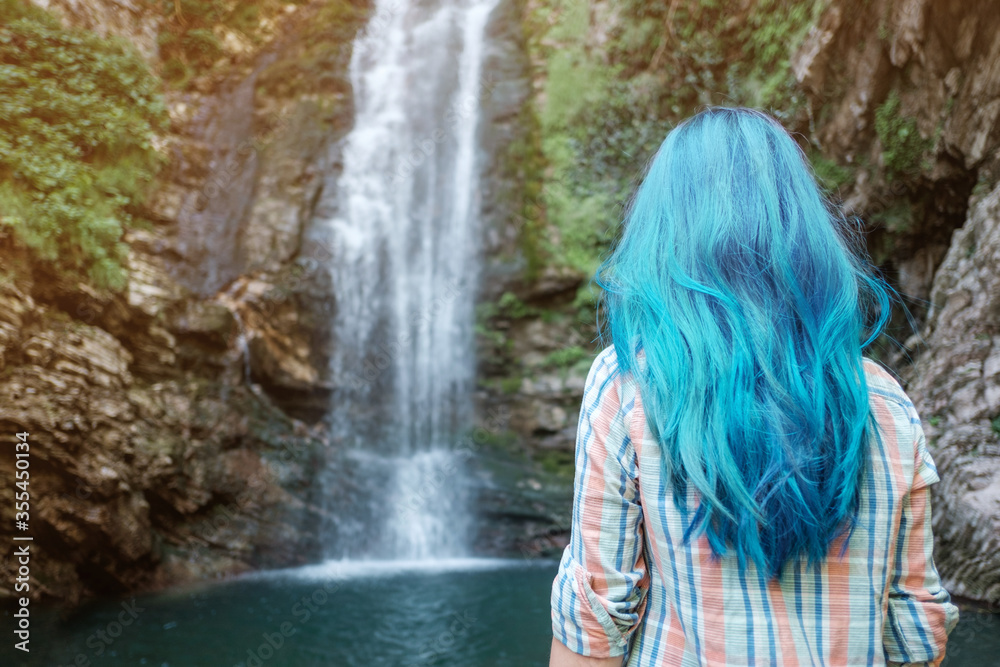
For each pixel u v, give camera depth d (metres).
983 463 4.60
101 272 7.46
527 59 11.81
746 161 0.81
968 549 4.38
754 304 0.74
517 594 6.55
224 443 8.01
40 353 6.36
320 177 10.76
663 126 10.30
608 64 10.92
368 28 12.37
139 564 6.69
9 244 6.65
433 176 11.32
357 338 10.15
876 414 0.75
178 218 9.45
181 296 8.36
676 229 0.82
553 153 11.07
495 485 9.30
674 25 9.99
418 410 10.23
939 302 6.11
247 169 10.42
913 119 6.90
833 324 0.75
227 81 11.20
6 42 8.31
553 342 10.54
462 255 10.91
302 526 8.16
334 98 11.48
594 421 0.80
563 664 0.81
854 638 0.71
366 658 4.78
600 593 0.78
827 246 0.78
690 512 0.73
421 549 8.76
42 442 6.01
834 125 7.57
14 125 7.73
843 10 7.14
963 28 6.25
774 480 0.69
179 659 4.73
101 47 9.30
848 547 0.71
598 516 0.79
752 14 8.80
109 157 8.84
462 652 4.92
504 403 10.41
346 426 9.70
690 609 0.73
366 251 10.59
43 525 5.98
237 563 7.48
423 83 11.84
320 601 6.23
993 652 3.49
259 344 9.20
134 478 6.76
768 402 0.71
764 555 0.69
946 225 7.20
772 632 0.70
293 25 12.32
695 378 0.73
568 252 10.56
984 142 6.22
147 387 7.61
